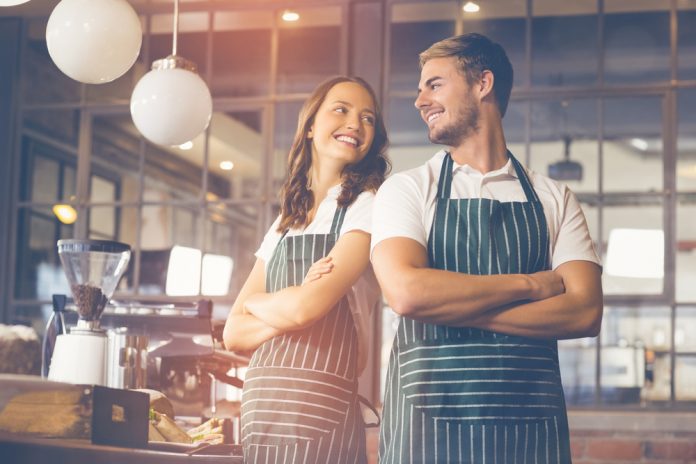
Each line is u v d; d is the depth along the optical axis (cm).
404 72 503
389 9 508
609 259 501
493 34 501
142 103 275
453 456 170
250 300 211
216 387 272
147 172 533
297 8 520
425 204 184
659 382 484
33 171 539
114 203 532
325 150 224
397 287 174
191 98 276
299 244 218
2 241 530
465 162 189
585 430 459
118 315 265
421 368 174
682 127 500
